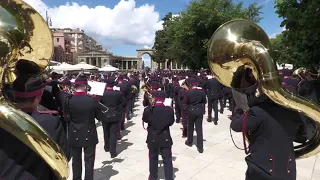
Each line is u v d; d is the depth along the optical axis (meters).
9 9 1.86
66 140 2.08
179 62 34.62
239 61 2.39
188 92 6.88
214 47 2.55
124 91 10.84
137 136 8.49
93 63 94.94
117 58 103.75
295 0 4.77
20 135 1.48
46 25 2.08
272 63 2.08
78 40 113.88
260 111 2.37
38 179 1.63
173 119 4.67
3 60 1.69
